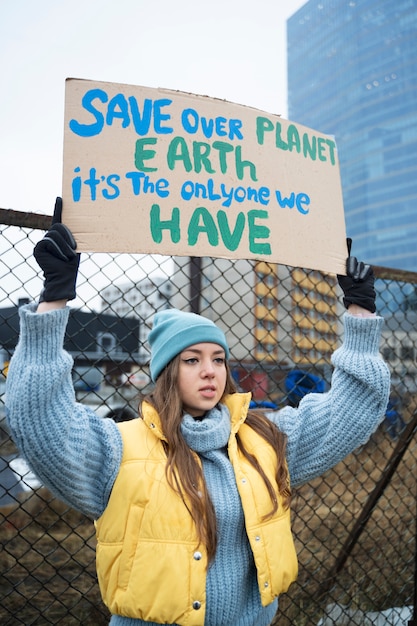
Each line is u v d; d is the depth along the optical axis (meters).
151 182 1.58
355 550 3.56
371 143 94.44
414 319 3.51
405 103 90.19
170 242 1.56
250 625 1.46
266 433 1.61
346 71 100.38
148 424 1.49
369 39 96.75
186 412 1.60
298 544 3.57
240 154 1.70
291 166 1.78
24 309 1.31
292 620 2.70
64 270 1.36
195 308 3.11
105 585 1.39
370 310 1.68
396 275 2.82
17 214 1.93
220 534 1.42
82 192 1.51
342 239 1.82
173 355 1.55
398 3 92.75
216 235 1.61
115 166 1.55
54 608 2.72
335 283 3.48
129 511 1.38
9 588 2.89
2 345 2.09
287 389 3.22
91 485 1.41
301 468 1.65
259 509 1.45
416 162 87.38
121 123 1.58
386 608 3.00
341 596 3.00
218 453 1.51
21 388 1.27
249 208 1.67
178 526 1.36
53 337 1.32
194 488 1.39
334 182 1.86
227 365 1.64
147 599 1.32
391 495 4.54
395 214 89.25
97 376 5.91
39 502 3.78
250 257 1.64
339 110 101.00
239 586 1.42
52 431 1.28
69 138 1.52
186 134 1.64
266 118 1.76
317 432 1.63
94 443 1.42
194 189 1.62
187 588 1.32
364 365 1.60
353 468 4.36
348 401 1.61
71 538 3.56
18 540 3.44
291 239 1.72
